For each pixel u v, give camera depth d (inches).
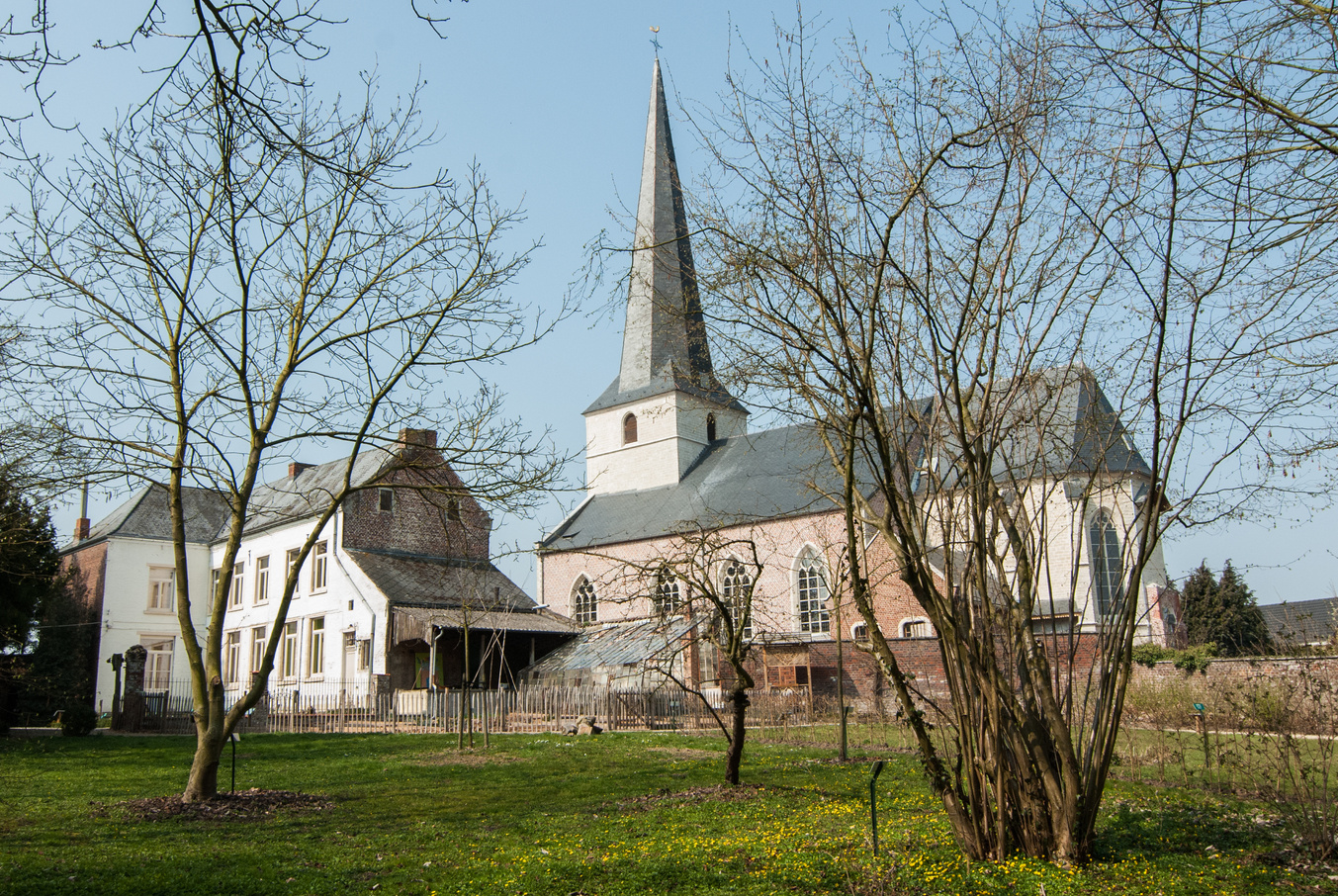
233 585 1675.7
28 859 371.2
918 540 349.4
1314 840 358.0
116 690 1129.4
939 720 399.5
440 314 545.0
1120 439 351.3
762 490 1653.5
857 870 331.6
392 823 460.1
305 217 535.5
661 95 1899.6
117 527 1710.1
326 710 1150.3
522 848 396.5
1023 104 325.7
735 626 592.1
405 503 1478.8
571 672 1312.7
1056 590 1221.7
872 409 314.2
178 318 509.0
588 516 1936.5
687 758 716.0
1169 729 700.0
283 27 238.5
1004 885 301.9
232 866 366.0
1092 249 327.9
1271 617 1071.6
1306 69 285.0
